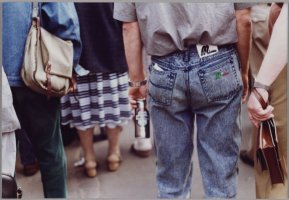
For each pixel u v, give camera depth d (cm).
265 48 248
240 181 292
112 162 310
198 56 174
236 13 174
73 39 215
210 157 189
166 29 172
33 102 212
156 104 187
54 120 218
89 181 301
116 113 288
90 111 286
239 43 178
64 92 214
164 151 194
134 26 188
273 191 204
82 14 255
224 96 179
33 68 202
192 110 188
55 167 225
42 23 210
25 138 287
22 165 315
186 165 199
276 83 192
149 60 206
